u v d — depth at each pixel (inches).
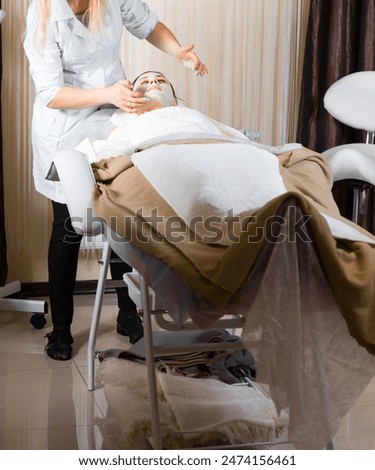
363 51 139.3
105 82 113.7
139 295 80.0
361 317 65.5
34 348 115.1
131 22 118.7
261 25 143.3
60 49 108.6
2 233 131.7
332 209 83.3
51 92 105.5
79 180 80.6
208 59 142.1
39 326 125.0
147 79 104.1
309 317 66.0
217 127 97.7
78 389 97.8
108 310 135.8
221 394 84.4
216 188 73.5
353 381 67.4
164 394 83.4
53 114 109.4
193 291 67.6
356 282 65.0
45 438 82.0
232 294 64.2
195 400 82.5
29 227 140.3
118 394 85.0
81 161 81.1
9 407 91.0
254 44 143.7
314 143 143.1
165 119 94.3
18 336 121.2
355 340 66.9
